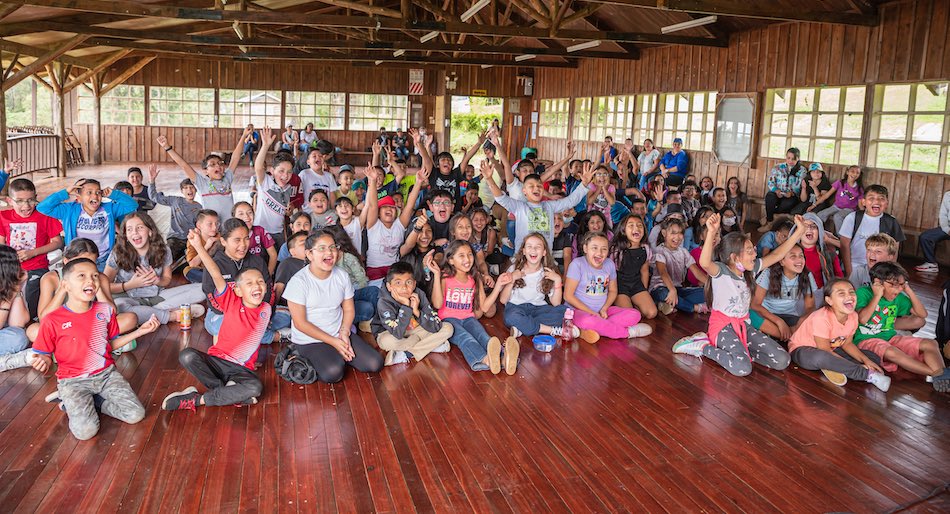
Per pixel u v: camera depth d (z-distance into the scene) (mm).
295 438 3404
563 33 10328
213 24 12688
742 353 4441
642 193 9242
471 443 3404
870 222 6270
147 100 19797
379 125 21047
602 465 3229
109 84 18844
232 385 3705
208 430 3463
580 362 4594
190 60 19828
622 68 15258
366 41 13109
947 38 8219
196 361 3676
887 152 9211
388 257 5496
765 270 5039
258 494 2900
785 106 10852
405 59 16203
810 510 2902
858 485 3111
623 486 3051
